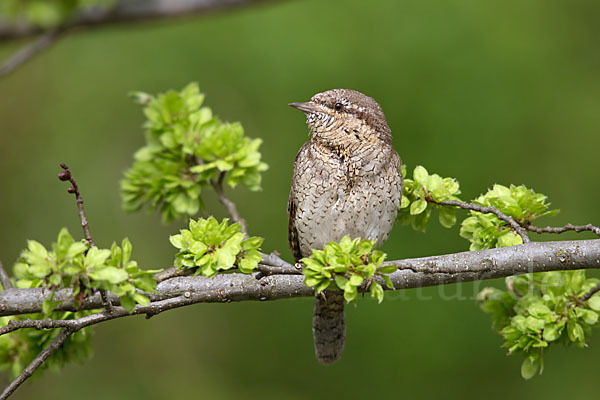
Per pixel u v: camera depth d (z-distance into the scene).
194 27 12.88
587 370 11.75
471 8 12.63
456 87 12.27
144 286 5.04
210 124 7.40
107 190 13.28
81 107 13.51
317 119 6.87
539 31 12.67
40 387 12.75
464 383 11.79
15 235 13.33
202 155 7.19
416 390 11.83
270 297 5.88
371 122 6.82
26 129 13.73
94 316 5.36
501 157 12.05
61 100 13.61
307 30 12.52
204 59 12.81
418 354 11.80
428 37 12.45
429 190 6.77
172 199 7.33
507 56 12.41
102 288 4.98
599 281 6.33
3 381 6.91
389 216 6.89
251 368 12.84
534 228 6.18
